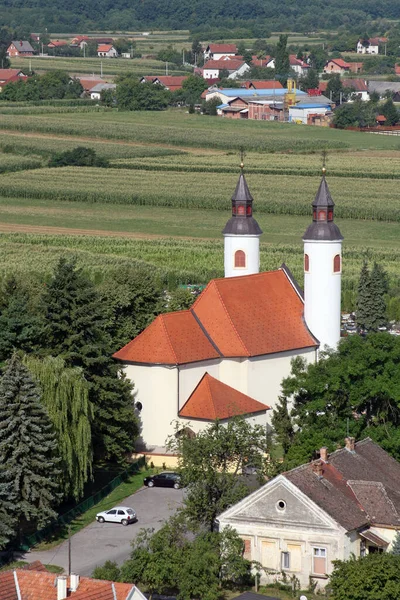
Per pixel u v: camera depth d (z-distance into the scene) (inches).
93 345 7017.7
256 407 7209.6
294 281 7785.4
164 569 5103.3
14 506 5861.2
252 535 5383.9
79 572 5556.1
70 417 6363.2
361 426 6432.1
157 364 7130.9
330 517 5236.2
